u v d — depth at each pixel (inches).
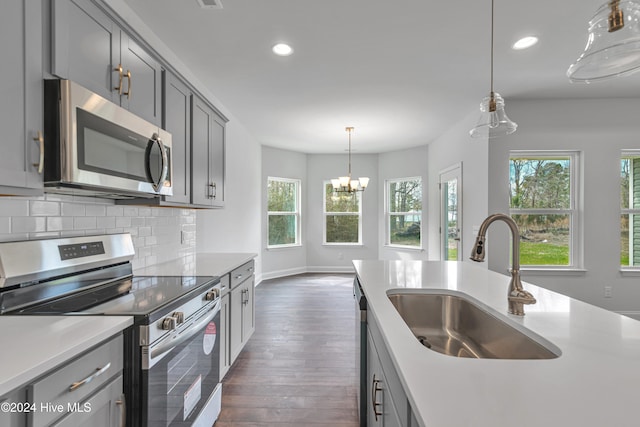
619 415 22.6
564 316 46.8
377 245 263.7
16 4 42.6
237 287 100.7
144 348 46.9
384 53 103.2
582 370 29.8
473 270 88.8
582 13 82.8
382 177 261.1
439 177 207.0
